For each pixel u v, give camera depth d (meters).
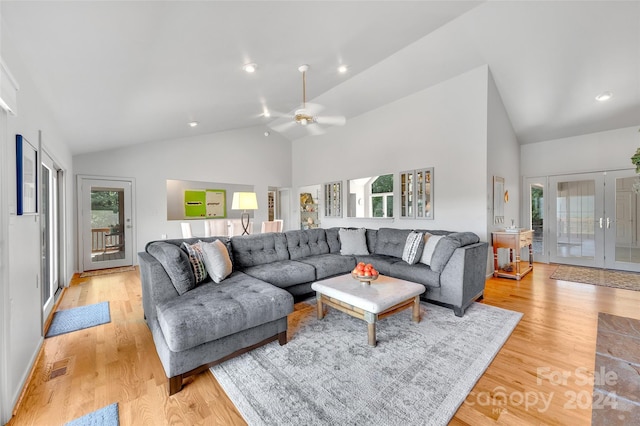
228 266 2.81
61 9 1.41
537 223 5.72
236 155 6.84
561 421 1.45
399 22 2.76
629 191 4.75
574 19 3.04
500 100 4.57
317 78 3.81
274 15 2.03
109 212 5.18
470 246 3.12
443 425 1.43
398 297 2.37
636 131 4.67
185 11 1.69
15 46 1.71
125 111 3.26
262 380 1.81
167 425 1.45
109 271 4.96
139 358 2.10
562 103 4.41
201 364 1.81
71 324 2.71
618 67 3.53
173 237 5.88
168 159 5.82
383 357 2.06
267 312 2.10
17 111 1.79
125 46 1.90
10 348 1.54
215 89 3.31
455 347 2.20
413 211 4.98
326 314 2.91
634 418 1.47
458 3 2.76
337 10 2.21
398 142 5.25
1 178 1.54
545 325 2.62
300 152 7.69
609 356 2.07
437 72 4.29
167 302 2.09
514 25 3.26
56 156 3.23
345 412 1.52
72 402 1.62
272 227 4.89
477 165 4.13
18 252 1.80
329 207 6.89
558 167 5.45
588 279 4.26
